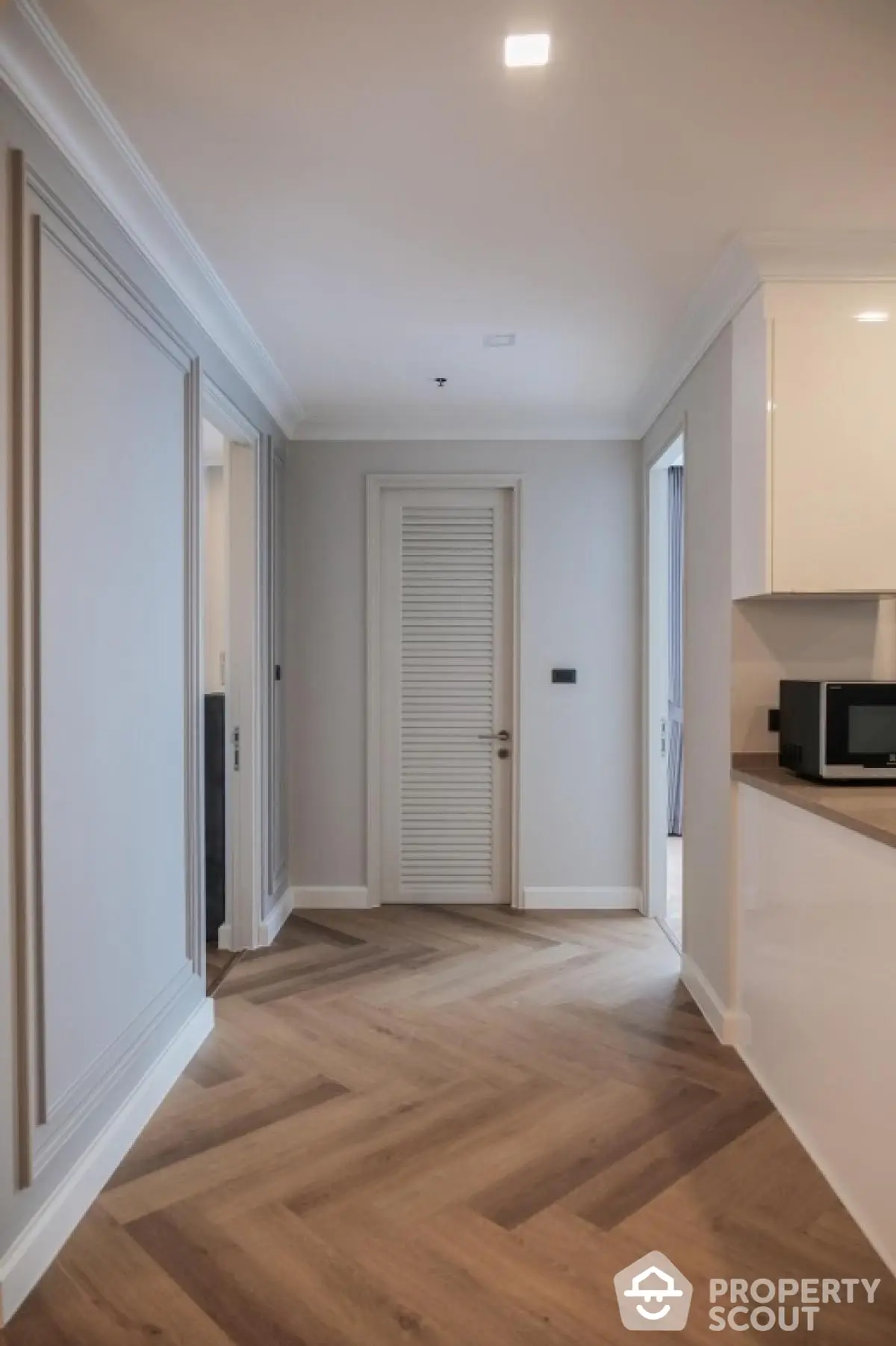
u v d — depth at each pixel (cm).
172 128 209
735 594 297
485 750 478
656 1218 209
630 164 225
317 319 329
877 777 260
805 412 268
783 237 261
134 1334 173
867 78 191
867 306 268
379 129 210
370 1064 289
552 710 467
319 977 369
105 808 226
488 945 411
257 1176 226
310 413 452
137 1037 248
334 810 471
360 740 471
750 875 288
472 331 342
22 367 181
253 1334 173
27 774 183
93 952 218
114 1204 214
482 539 475
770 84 193
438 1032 314
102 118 202
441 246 271
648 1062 291
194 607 297
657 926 441
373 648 469
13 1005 181
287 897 462
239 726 400
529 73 189
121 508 237
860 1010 207
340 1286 187
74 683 207
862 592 269
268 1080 277
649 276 292
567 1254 197
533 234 262
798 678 301
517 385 412
